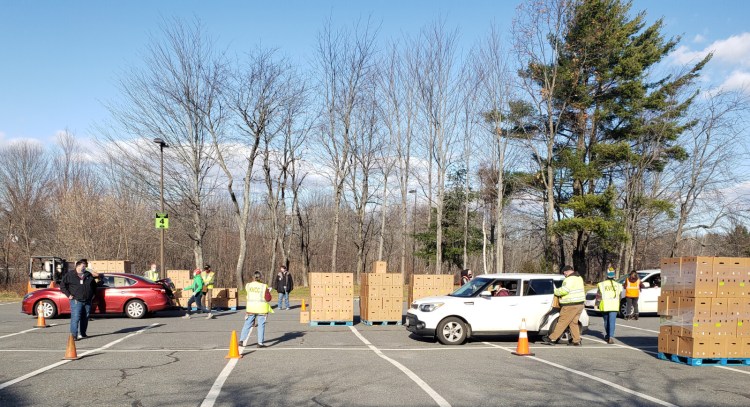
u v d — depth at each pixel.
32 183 50.44
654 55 36.03
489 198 43.62
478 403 7.71
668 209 37.03
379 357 11.55
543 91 36.34
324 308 17.39
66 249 39.03
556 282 14.26
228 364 10.63
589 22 35.50
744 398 8.25
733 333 10.95
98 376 9.45
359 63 40.28
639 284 20.53
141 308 19.12
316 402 7.72
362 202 43.50
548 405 7.68
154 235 43.72
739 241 42.84
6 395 8.09
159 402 7.69
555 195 40.56
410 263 56.47
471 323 13.55
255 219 58.09
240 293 34.41
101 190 44.62
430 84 39.84
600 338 15.08
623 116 35.91
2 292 36.72
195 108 34.06
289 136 41.19
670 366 10.80
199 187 35.50
